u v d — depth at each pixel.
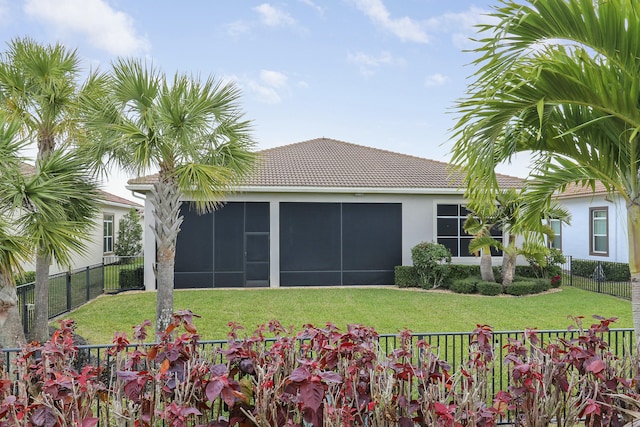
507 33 3.05
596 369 2.72
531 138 3.96
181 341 2.76
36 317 7.05
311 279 14.37
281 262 14.27
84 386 2.45
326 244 14.43
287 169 15.64
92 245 18.28
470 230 12.95
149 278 13.43
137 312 10.12
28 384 2.70
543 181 4.43
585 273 16.62
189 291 13.23
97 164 6.79
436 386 2.66
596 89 3.06
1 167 5.73
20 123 6.20
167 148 6.55
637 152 3.55
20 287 8.20
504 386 4.78
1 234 5.50
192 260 13.96
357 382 2.73
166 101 6.34
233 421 2.58
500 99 3.22
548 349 3.07
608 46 2.92
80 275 11.14
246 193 13.91
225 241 14.09
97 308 10.59
